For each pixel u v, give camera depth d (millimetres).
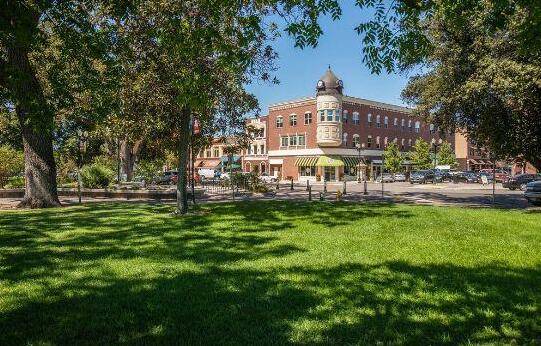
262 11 12797
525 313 5035
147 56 13969
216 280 6320
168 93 14648
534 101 16125
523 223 12539
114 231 11203
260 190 32219
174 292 5754
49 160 18688
